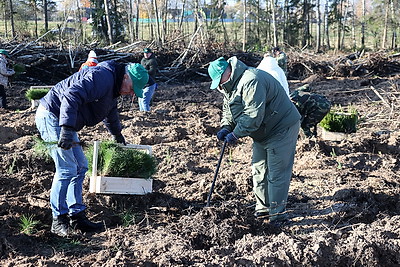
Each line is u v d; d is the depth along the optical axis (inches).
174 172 275.1
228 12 1633.9
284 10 1504.7
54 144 181.6
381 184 252.8
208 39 882.1
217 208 199.0
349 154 303.6
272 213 208.1
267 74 194.9
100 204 217.9
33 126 376.2
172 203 225.1
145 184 225.1
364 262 172.7
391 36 1758.1
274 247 172.9
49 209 211.0
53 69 695.7
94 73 177.9
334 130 347.3
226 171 270.4
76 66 714.8
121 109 494.6
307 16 1600.6
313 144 314.5
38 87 481.7
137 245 180.9
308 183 256.7
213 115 477.7
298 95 335.6
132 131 375.6
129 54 770.8
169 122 429.7
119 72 183.6
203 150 335.3
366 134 352.5
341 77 829.8
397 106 446.6
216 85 191.0
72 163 188.2
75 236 190.1
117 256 168.2
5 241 179.8
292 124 200.5
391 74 847.1
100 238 191.3
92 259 172.7
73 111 173.5
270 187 205.5
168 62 801.6
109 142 227.1
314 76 775.7
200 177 266.4
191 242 183.8
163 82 760.3
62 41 761.0
